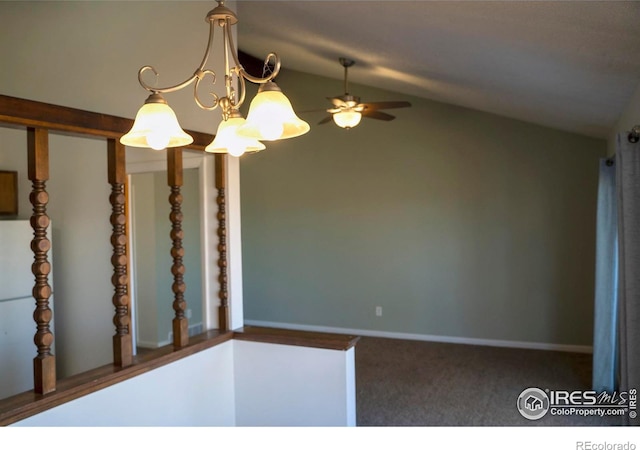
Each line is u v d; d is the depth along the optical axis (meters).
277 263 6.55
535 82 3.38
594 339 3.96
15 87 3.71
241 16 3.90
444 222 5.67
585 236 5.09
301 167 6.38
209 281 3.02
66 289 3.89
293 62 5.63
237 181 3.06
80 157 3.79
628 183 2.81
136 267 5.50
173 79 3.17
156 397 2.38
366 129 6.02
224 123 1.62
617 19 1.98
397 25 2.96
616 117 3.86
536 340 5.31
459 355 5.10
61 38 3.54
